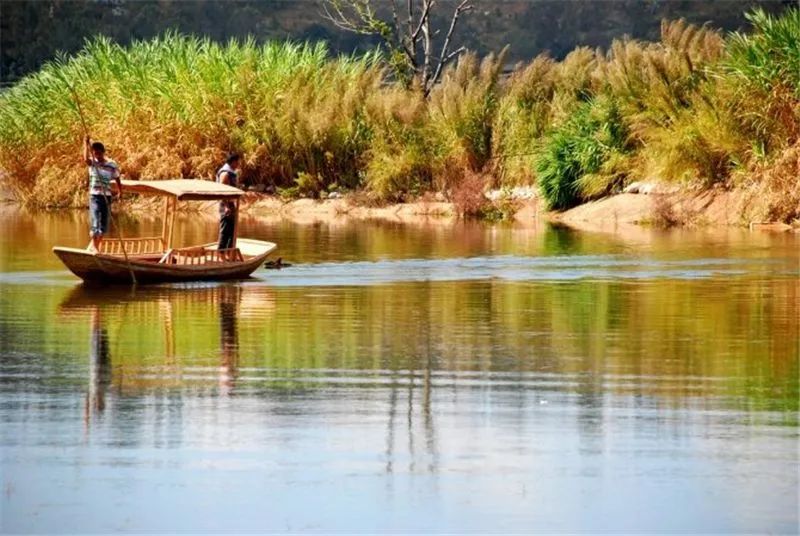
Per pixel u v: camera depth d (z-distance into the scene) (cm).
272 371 3656
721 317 4578
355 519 2527
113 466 2803
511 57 16312
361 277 5803
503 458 2856
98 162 5844
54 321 4506
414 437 3005
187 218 9925
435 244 7406
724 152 8781
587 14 16312
